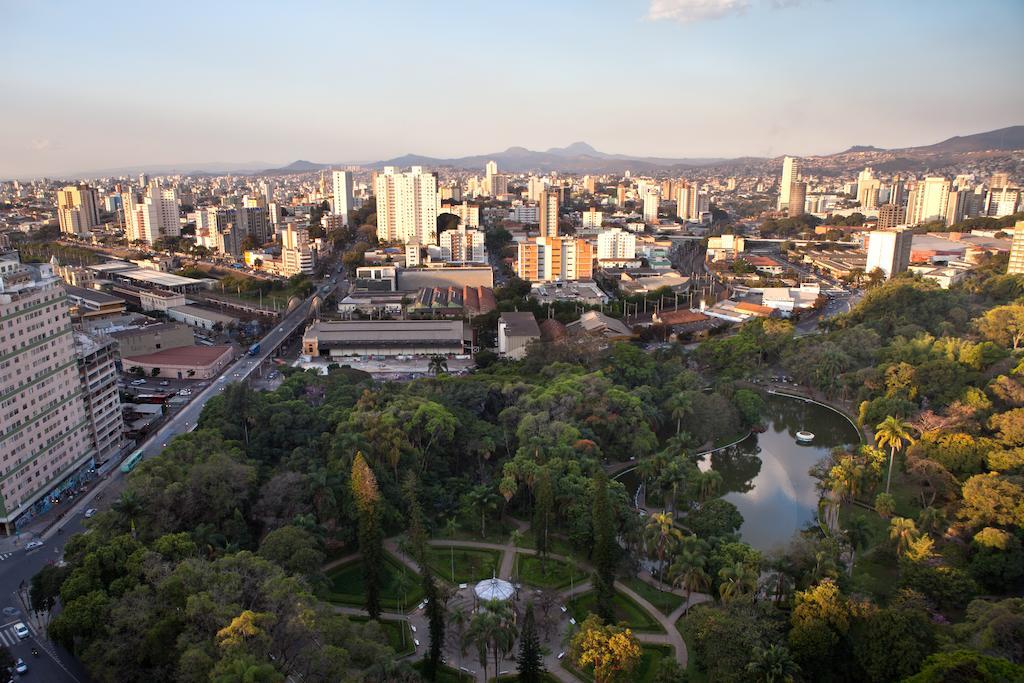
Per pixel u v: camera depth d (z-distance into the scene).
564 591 189.75
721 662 147.38
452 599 183.38
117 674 139.50
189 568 150.00
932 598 170.00
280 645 138.88
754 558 176.38
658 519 188.25
